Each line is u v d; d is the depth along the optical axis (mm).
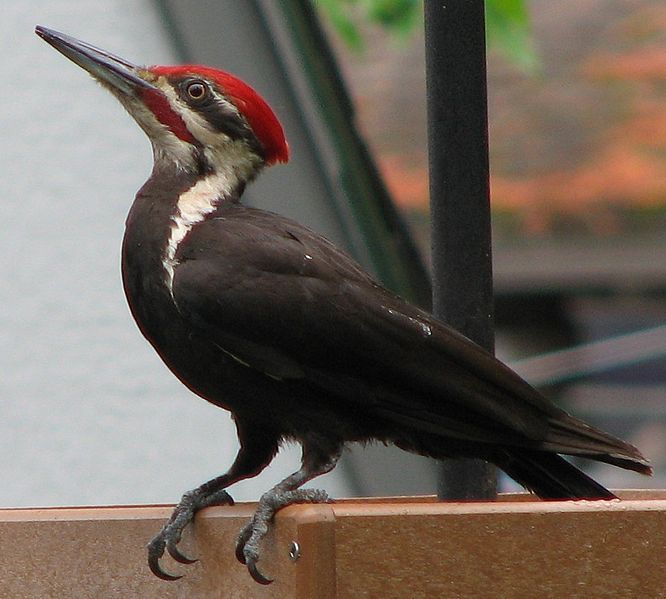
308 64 11125
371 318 7629
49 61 11180
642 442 18000
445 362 7629
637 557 6172
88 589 7113
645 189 18438
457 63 7750
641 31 19297
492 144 18984
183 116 8383
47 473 11227
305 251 7777
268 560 6508
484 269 7844
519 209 18500
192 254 7742
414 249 11734
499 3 10844
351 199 11258
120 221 11203
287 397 7672
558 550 6141
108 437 11227
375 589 6027
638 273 18188
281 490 6848
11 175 11234
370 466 11086
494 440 7664
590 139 18891
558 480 7820
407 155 17594
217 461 11148
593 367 16703
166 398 11188
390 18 11922
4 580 7168
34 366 11266
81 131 11195
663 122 18875
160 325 7793
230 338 7570
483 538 6102
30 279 11266
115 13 10984
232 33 10977
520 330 18141
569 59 19297
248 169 8492
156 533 7156
